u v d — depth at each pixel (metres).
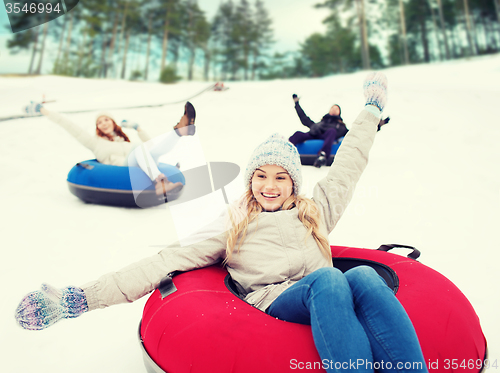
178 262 1.45
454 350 1.09
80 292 1.25
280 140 1.60
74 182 3.72
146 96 13.47
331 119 5.59
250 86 15.59
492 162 4.84
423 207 3.49
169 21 34.97
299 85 15.49
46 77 18.03
